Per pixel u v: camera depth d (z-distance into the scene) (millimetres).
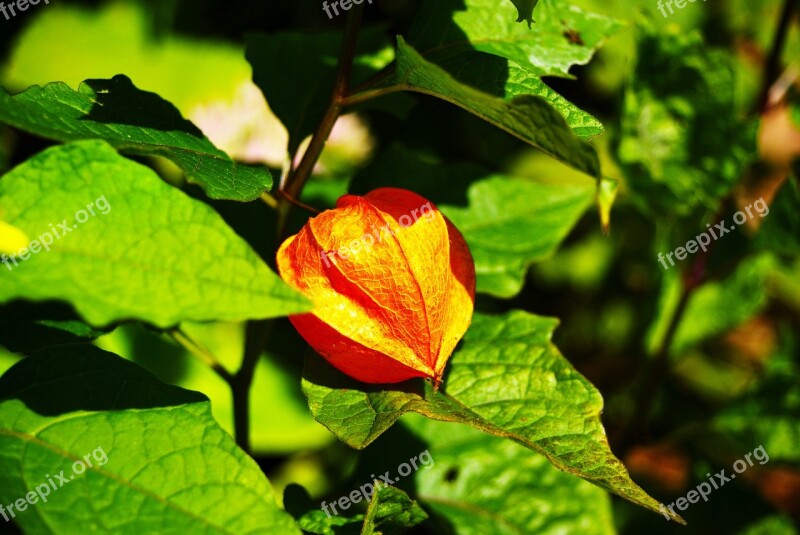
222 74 833
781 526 697
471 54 533
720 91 650
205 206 483
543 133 491
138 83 834
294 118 591
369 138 832
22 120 492
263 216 602
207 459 500
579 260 903
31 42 844
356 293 518
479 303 790
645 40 650
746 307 756
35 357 510
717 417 702
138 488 495
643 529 697
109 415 503
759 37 848
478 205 619
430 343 521
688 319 757
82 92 526
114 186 485
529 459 623
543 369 545
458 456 624
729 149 660
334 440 710
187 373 703
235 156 792
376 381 529
